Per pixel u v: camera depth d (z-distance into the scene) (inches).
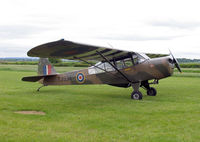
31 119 195.6
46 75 397.7
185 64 1464.1
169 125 175.2
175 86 501.4
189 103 274.1
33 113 223.0
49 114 215.2
